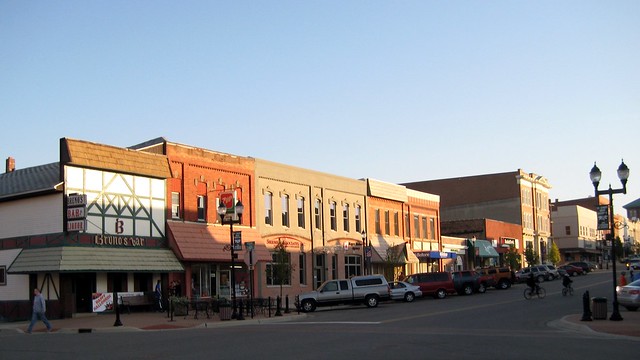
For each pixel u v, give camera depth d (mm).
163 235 39000
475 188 96000
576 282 65750
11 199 36094
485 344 18641
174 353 17812
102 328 27812
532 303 38531
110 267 34531
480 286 55250
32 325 27453
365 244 52062
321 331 23781
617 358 15727
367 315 33219
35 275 35219
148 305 37219
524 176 94875
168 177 39219
